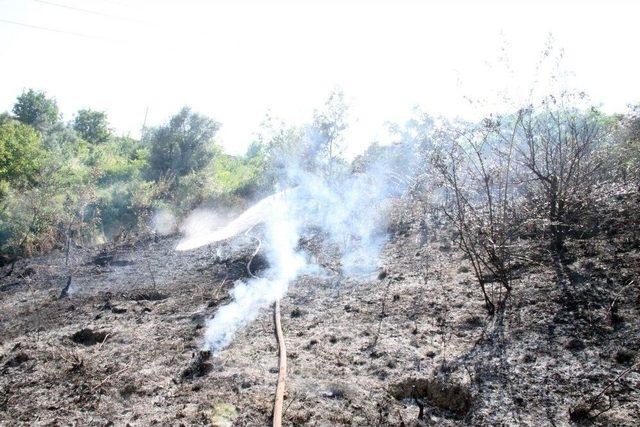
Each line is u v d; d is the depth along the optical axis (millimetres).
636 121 4672
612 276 3459
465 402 2574
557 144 4277
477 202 5305
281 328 4000
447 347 3160
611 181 4543
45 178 12688
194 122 18766
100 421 2766
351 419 2512
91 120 32344
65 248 10664
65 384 3348
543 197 4344
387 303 4195
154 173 17672
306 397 2768
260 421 2555
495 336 3145
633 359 2520
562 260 3971
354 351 3355
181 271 7477
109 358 3799
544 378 2574
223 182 17406
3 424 2826
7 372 3721
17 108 27766
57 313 5633
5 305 6414
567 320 3086
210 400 2859
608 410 2211
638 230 4020
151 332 4395
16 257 9961
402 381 2824
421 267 5004
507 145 4363
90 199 11430
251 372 3186
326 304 4535
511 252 4047
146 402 2939
